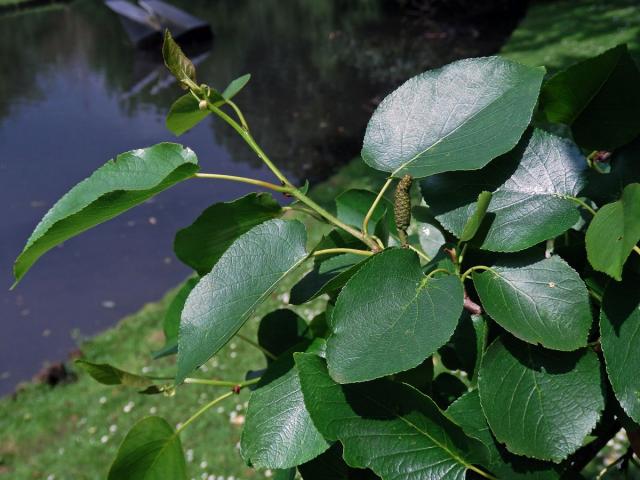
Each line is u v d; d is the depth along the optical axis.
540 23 5.96
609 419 0.37
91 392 2.43
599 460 1.58
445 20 7.90
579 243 0.37
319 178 4.30
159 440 0.41
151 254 3.56
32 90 7.37
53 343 2.89
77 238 3.79
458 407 0.36
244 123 0.42
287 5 10.45
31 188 4.68
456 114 0.39
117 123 6.01
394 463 0.33
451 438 0.33
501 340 0.34
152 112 6.26
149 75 7.57
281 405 0.37
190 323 0.36
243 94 6.29
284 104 5.89
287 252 0.37
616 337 0.32
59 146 5.52
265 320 0.45
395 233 0.49
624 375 0.31
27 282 3.40
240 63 7.50
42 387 2.52
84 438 2.19
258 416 0.37
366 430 0.33
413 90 0.40
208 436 2.04
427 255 0.46
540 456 0.32
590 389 0.33
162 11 8.72
